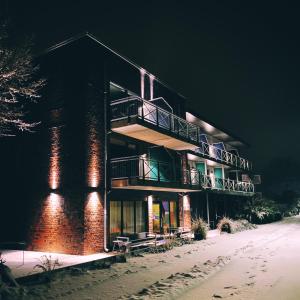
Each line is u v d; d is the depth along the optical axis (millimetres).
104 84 14945
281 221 36188
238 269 10047
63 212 13586
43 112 15242
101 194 13945
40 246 14055
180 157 21469
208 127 27609
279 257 12180
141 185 14398
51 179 14328
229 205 31000
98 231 13445
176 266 10602
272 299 6816
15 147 16094
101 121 14617
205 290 7621
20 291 7523
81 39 14523
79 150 13562
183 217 20984
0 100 12773
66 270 9859
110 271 9953
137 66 17125
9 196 15781
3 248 15281
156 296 7066
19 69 12875
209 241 17406
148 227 17172
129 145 16906
